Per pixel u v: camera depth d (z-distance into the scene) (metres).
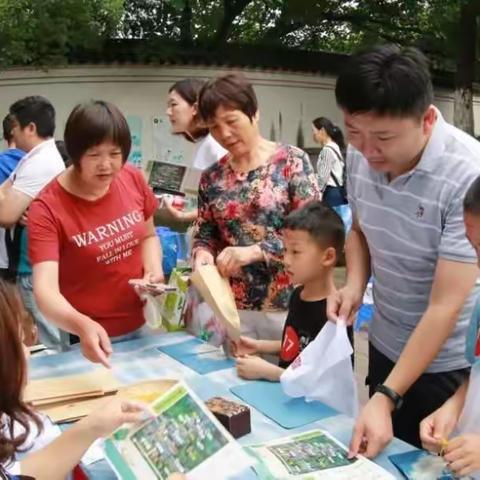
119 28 7.28
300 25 9.34
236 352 1.88
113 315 2.08
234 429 1.37
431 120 1.43
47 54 6.29
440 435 1.26
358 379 3.37
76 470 1.29
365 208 1.69
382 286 1.74
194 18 7.84
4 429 1.11
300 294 1.87
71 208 1.94
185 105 3.10
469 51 9.51
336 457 1.27
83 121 1.79
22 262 3.04
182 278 2.13
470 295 1.54
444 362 1.65
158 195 3.76
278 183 2.13
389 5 9.71
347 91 1.32
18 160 3.42
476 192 1.22
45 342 2.94
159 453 1.23
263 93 8.03
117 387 1.58
